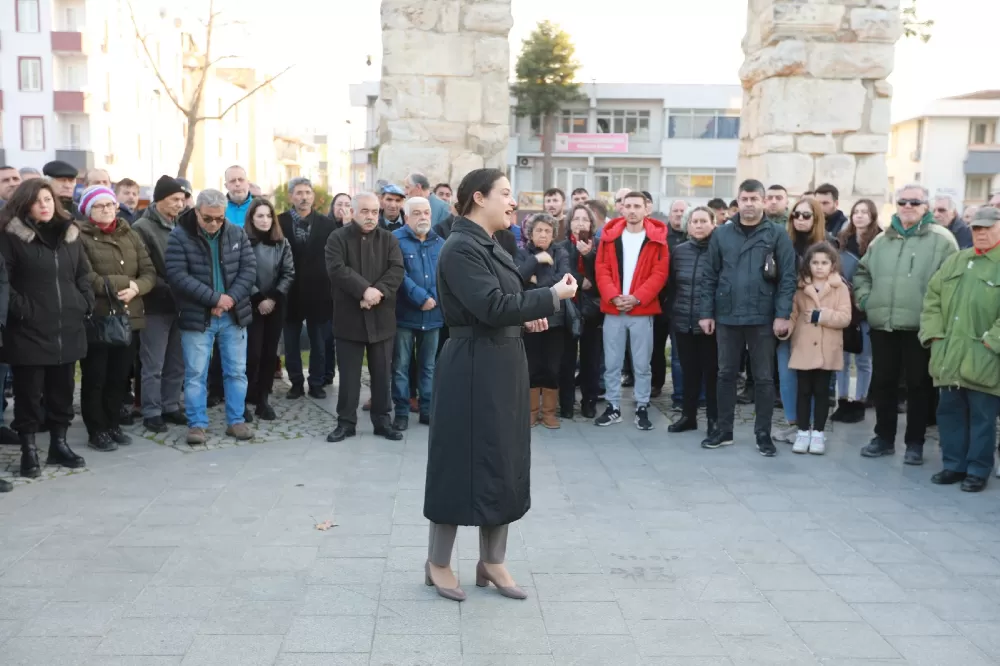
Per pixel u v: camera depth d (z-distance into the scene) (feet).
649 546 15.79
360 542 15.70
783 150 33.37
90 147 108.06
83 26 106.11
